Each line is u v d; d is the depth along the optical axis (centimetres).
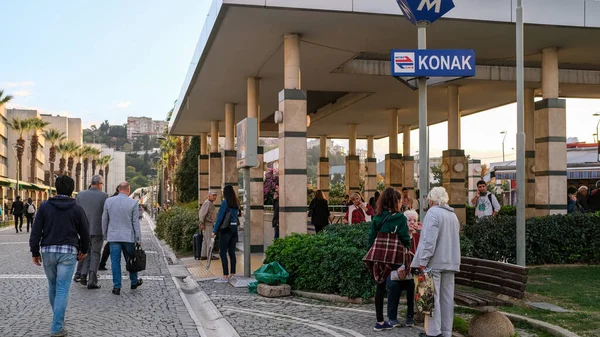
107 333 640
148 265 1439
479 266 695
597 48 1523
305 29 1316
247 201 1102
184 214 1989
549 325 653
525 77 1820
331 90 2070
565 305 811
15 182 5366
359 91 2103
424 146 759
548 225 1253
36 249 625
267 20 1244
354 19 1245
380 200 680
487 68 1811
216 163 2786
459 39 1435
